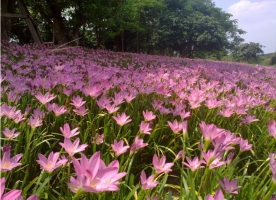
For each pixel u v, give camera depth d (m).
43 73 4.67
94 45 38.84
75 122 2.62
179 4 48.22
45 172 1.57
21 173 1.90
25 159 1.89
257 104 3.81
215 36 45.75
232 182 1.49
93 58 10.70
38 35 18.52
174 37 45.69
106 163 1.99
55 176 2.00
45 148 2.45
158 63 12.31
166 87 4.38
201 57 58.44
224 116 2.97
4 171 1.36
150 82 4.66
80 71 5.50
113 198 1.60
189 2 50.41
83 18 18.95
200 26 45.34
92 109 3.05
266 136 2.82
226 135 1.79
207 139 1.72
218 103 3.11
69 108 2.82
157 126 2.73
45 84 3.32
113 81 4.28
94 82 3.98
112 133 2.56
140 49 48.31
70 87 3.47
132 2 29.03
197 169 1.72
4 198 0.82
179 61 16.17
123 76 5.06
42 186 1.38
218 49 47.62
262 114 4.06
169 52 53.81
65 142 1.52
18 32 30.45
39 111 2.32
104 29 30.06
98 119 2.69
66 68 5.34
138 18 37.75
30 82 3.43
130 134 2.77
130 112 3.21
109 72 5.39
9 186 1.82
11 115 2.07
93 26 29.59
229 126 3.17
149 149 2.59
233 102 3.67
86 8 17.22
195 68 8.13
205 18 45.78
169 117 3.31
